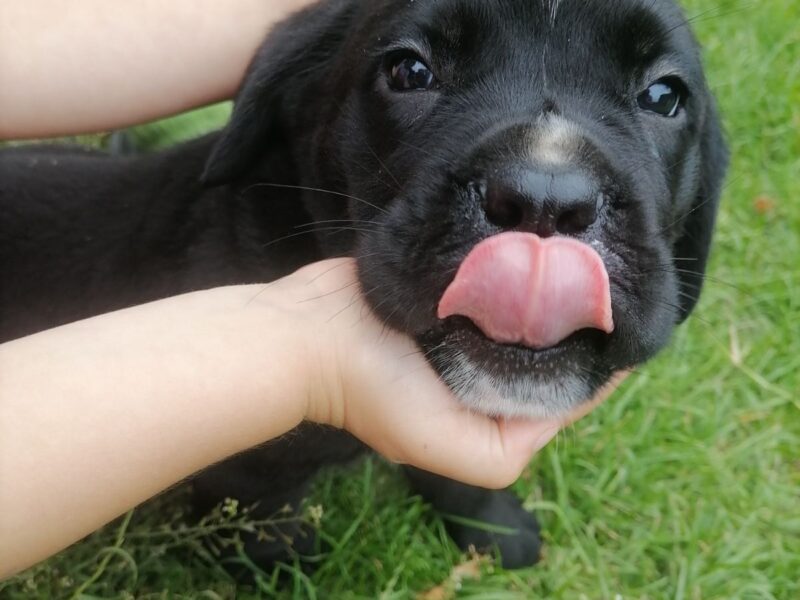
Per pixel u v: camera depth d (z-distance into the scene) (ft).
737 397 1.03
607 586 0.84
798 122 1.36
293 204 0.73
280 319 0.54
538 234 0.48
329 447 0.74
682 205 0.72
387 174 0.62
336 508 0.88
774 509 0.92
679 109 0.66
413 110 0.62
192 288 0.74
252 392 0.51
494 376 0.52
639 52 0.61
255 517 0.79
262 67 0.71
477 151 0.53
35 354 0.49
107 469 0.47
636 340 0.55
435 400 0.54
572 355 0.52
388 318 0.55
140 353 0.50
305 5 0.78
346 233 0.67
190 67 0.78
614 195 0.53
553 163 0.50
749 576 0.86
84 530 0.48
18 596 0.69
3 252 0.78
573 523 0.88
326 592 0.82
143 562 0.74
